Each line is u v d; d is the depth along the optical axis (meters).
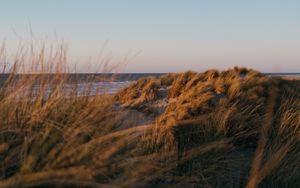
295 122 6.91
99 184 3.44
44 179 3.27
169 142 5.69
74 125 4.09
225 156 5.61
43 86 4.61
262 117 7.16
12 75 4.55
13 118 4.15
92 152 3.84
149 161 4.66
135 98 10.70
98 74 5.01
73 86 4.91
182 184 4.79
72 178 3.41
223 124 6.56
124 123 5.29
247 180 5.14
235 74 12.66
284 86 10.47
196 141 6.07
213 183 5.08
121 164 4.05
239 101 8.16
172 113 6.66
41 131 3.90
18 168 3.63
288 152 6.03
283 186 5.32
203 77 12.73
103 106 4.65
